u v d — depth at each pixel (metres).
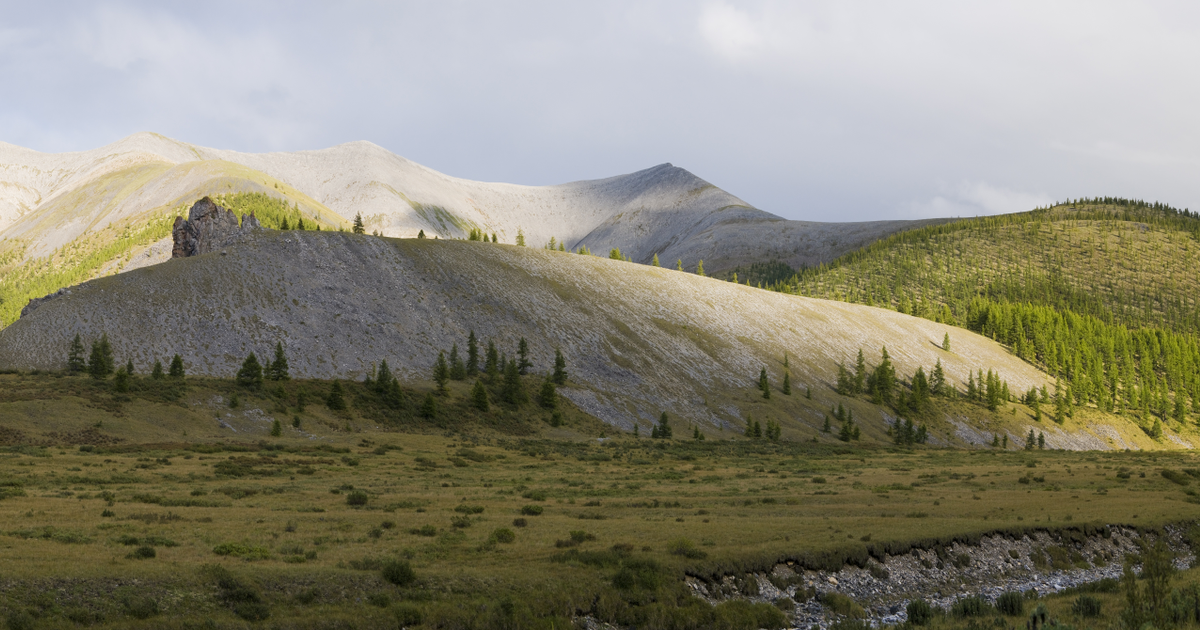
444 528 37.22
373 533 34.62
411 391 133.62
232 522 36.53
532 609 25.48
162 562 26.14
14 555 25.16
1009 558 39.25
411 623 23.78
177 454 74.88
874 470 84.75
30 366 128.62
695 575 30.39
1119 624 24.58
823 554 34.09
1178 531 46.53
